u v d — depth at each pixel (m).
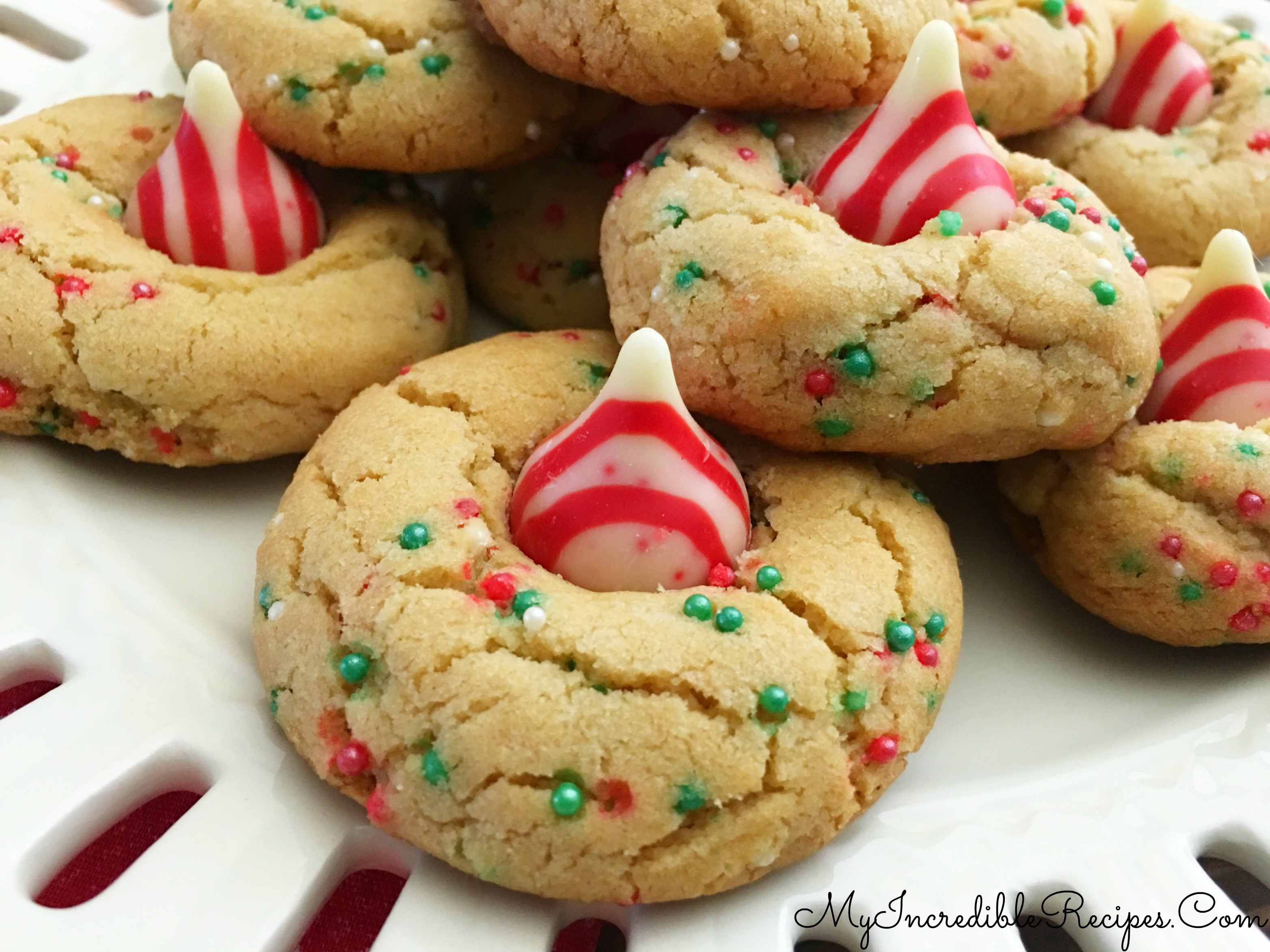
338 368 0.15
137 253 0.15
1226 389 0.15
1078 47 0.17
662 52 0.14
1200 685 0.15
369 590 0.13
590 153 0.18
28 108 0.19
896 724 0.13
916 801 0.13
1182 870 0.13
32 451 0.15
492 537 0.13
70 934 0.11
